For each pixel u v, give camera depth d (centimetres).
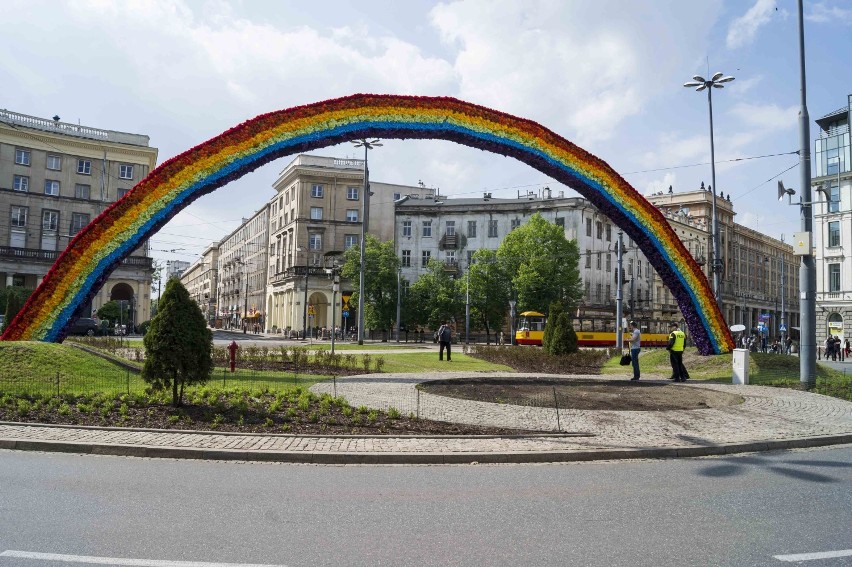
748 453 992
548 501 678
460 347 4488
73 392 1378
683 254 2403
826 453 1000
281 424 1108
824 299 5853
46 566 460
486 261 6391
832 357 4581
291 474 800
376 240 6488
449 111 2122
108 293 6128
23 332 1833
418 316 6450
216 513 610
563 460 916
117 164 6344
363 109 2069
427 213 7575
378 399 1446
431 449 930
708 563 493
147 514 600
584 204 7056
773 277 11262
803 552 521
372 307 6381
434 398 1497
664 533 569
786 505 673
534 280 5953
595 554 510
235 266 11369
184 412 1184
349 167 7369
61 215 6047
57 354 1670
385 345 4672
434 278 6525
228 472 802
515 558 498
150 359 1224
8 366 1534
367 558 494
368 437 1016
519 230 6347
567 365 2755
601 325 5466
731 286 9650
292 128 2019
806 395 1680
